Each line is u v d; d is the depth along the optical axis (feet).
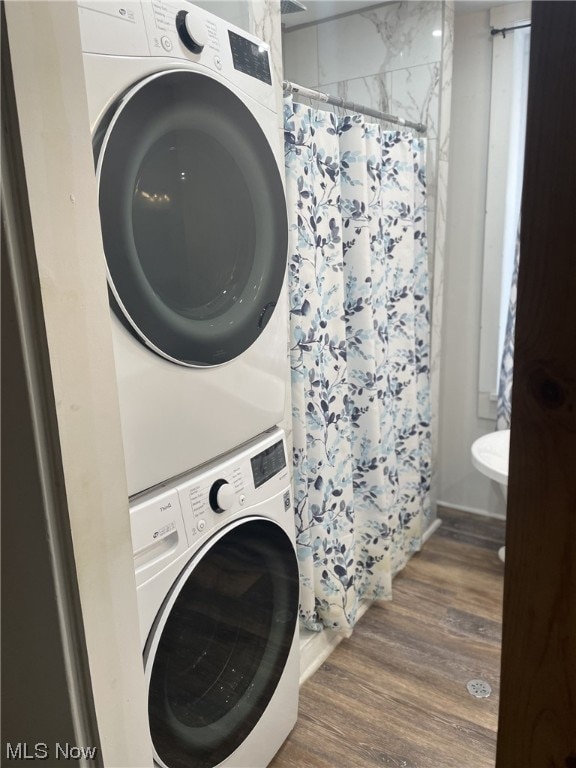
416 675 6.04
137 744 2.81
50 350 2.18
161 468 3.51
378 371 6.81
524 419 1.56
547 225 1.43
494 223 8.57
